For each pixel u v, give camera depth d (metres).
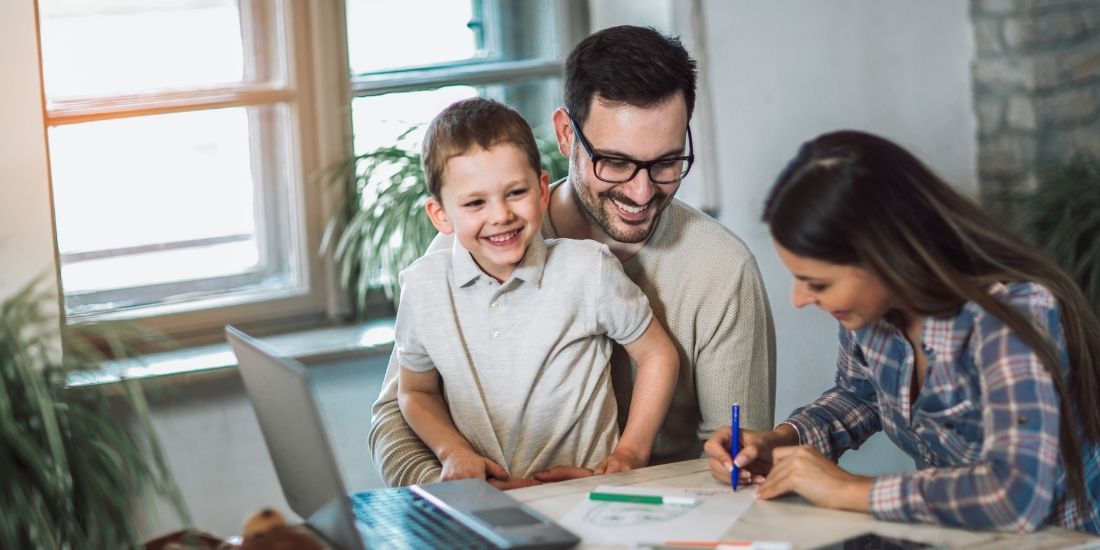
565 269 1.89
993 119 3.35
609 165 1.83
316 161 2.94
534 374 1.90
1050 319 1.43
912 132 3.33
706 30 3.07
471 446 1.95
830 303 1.46
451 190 1.83
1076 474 1.45
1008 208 3.32
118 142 2.80
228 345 2.87
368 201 2.95
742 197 3.17
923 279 1.41
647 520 1.51
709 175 3.12
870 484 1.49
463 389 1.93
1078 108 3.32
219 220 2.91
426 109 3.03
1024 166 3.28
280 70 2.91
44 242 2.50
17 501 1.80
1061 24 3.26
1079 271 3.04
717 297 1.97
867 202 1.39
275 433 1.58
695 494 1.60
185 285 2.90
